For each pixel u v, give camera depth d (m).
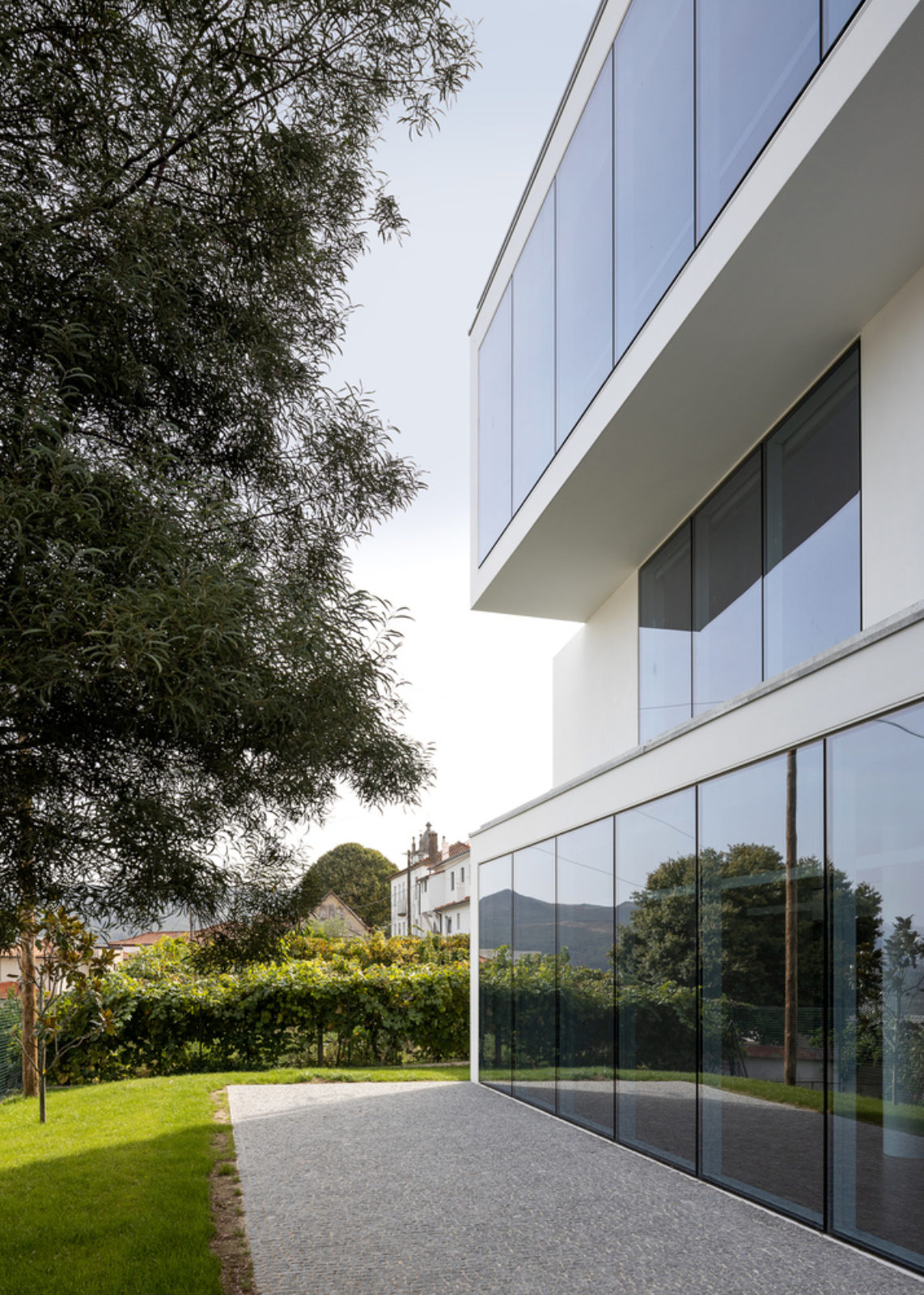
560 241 11.68
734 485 10.16
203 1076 13.31
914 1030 5.25
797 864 6.50
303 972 15.26
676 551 11.72
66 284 3.83
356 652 4.09
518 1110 11.20
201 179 4.45
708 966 7.64
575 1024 10.41
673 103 8.52
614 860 9.68
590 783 10.44
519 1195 6.89
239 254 4.67
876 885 5.66
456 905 49.03
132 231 3.86
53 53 3.78
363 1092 12.32
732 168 7.32
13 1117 10.20
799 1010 6.36
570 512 11.38
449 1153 8.36
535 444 12.28
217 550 3.64
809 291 7.41
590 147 10.76
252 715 3.83
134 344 4.21
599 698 14.22
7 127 3.87
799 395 8.85
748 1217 6.31
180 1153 7.79
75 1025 13.66
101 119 3.92
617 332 9.64
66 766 3.87
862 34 5.68
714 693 10.44
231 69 4.08
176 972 15.11
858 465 7.85
